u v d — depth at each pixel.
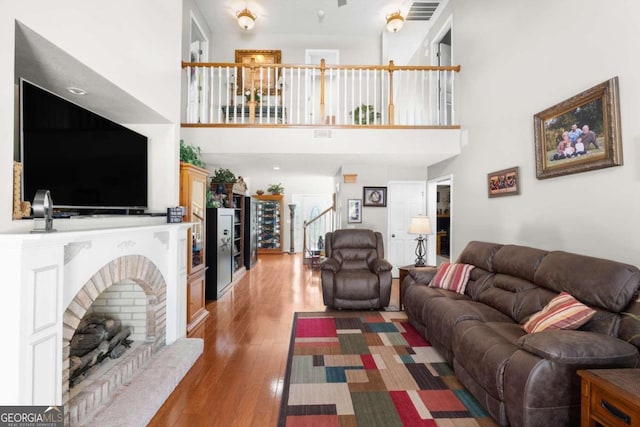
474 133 4.25
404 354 2.89
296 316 3.97
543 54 2.98
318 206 10.38
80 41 1.85
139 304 2.62
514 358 1.78
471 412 2.04
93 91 2.28
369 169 6.10
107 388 1.98
